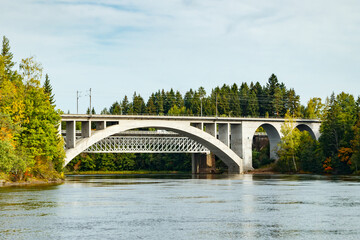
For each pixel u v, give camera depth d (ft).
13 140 254.47
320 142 413.39
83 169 580.30
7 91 250.57
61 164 305.94
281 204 142.82
